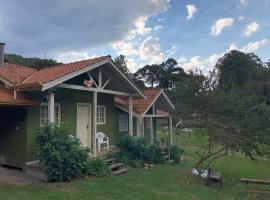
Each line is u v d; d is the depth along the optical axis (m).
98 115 16.88
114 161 14.36
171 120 20.25
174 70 91.00
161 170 14.85
